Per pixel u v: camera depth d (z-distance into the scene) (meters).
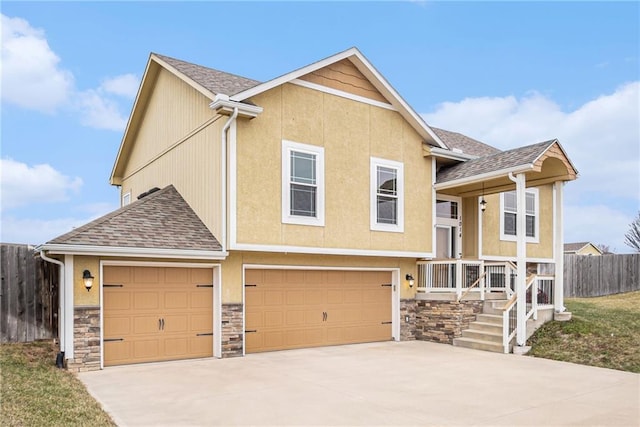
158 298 11.55
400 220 14.89
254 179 12.22
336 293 14.34
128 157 19.02
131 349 11.14
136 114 17.36
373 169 14.44
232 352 12.20
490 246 17.53
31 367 10.00
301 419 7.07
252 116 12.02
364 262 14.74
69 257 10.39
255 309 12.83
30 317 12.77
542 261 18.95
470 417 7.24
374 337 15.02
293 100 13.02
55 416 6.84
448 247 17.25
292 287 13.50
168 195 13.91
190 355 11.86
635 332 12.70
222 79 13.93
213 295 12.29
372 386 9.09
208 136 12.77
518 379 9.76
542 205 19.19
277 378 9.72
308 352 12.92
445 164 17.03
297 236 12.82
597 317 14.30
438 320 15.00
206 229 12.57
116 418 7.06
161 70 15.81
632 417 7.29
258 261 12.77
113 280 11.04
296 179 12.95
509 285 15.41
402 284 15.55
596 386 9.20
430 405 7.85
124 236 11.08
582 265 23.05
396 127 15.08
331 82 13.78
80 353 10.34
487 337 13.71
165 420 6.99
